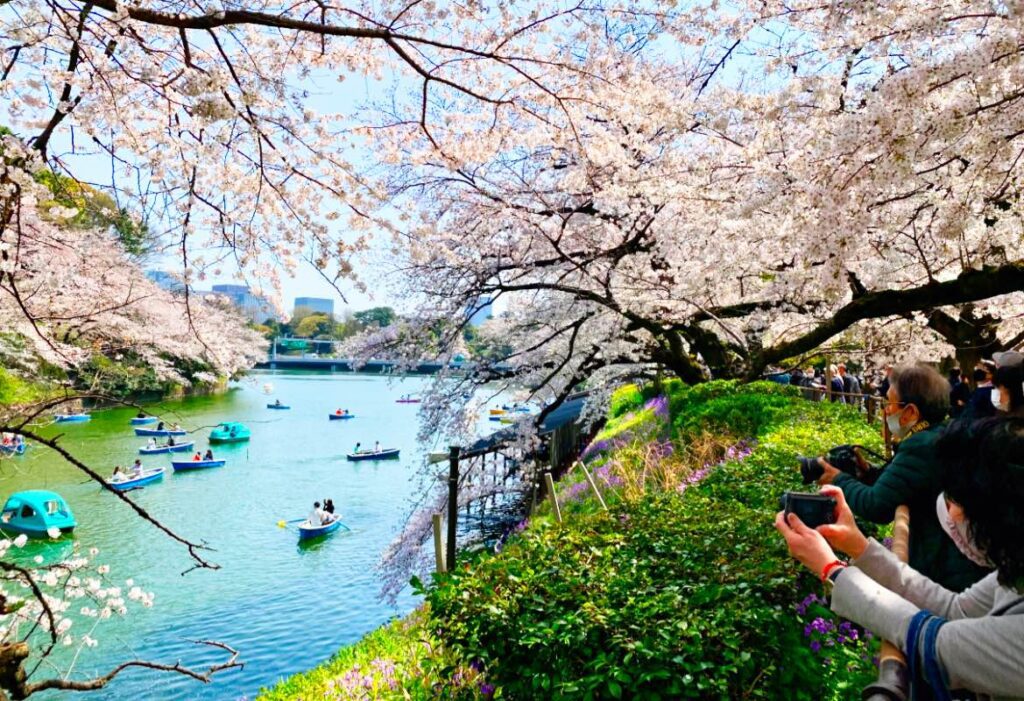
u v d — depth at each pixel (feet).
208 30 12.51
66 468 84.69
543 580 11.42
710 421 32.35
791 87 17.52
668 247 32.01
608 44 18.89
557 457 54.49
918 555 7.66
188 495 78.02
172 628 42.47
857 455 9.84
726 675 8.42
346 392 262.26
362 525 67.97
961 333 30.58
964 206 16.71
